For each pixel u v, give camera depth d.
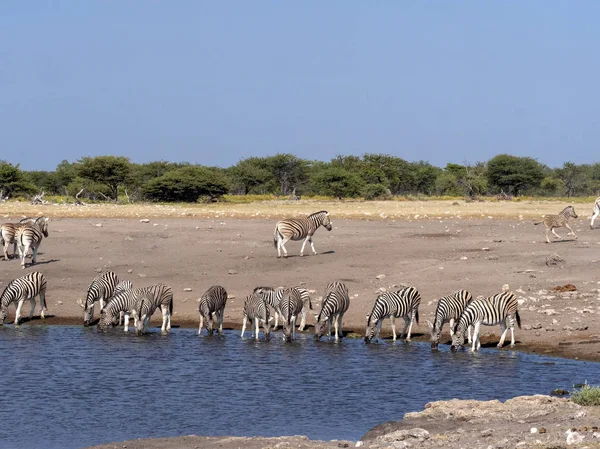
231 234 130.88
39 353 62.12
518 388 50.88
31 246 101.44
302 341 67.25
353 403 47.91
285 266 100.31
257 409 46.81
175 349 63.69
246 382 53.03
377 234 130.12
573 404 43.72
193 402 48.34
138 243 119.44
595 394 44.03
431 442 36.59
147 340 67.50
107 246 116.50
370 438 40.47
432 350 63.25
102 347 64.44
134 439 41.06
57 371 56.22
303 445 37.16
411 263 99.75
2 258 105.94
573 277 87.44
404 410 46.34
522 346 64.00
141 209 196.25
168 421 44.50
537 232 129.62
